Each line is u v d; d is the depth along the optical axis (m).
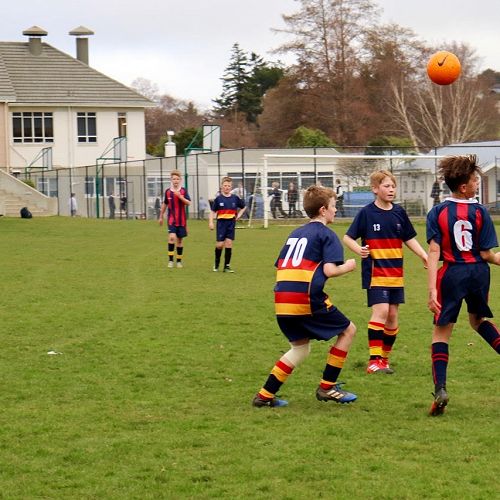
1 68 124.38
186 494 12.16
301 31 150.50
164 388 18.27
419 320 26.97
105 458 13.68
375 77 156.25
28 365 20.58
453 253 16.14
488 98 164.25
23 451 14.06
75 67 136.12
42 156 124.31
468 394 17.56
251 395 17.64
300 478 12.69
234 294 33.34
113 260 47.22
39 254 50.66
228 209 41.22
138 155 136.25
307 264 16.17
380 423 15.46
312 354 21.61
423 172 89.62
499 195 91.69
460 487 12.20
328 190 16.53
